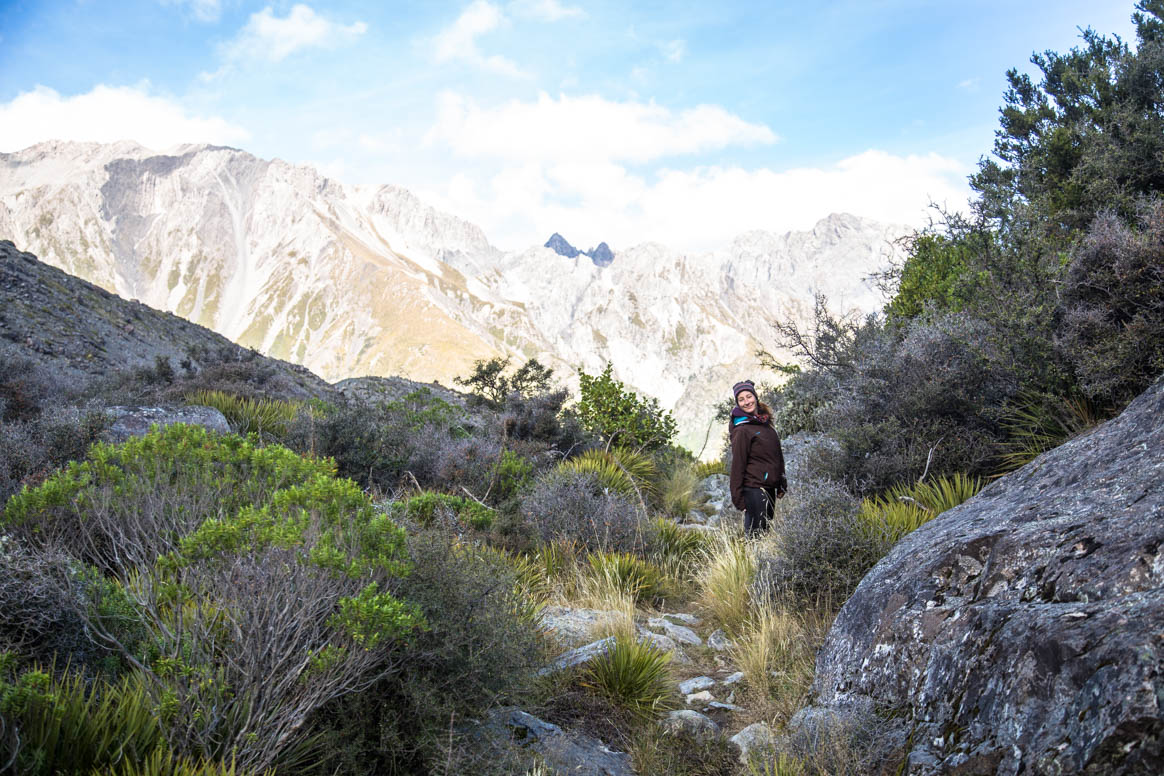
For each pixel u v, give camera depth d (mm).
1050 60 15352
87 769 2154
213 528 2959
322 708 2861
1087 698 2002
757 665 4316
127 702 2418
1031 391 6609
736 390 7020
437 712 2900
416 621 2930
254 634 2686
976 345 7176
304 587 2869
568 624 5094
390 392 22141
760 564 5660
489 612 3406
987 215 7910
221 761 2287
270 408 12039
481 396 19938
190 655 2590
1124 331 5785
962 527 3934
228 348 28625
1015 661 2406
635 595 6223
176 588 2836
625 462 12586
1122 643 2014
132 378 15617
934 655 2969
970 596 3139
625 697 3920
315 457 8438
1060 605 2510
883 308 12320
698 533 8430
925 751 2623
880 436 7719
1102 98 12805
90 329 24609
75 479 3898
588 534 7488
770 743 3322
